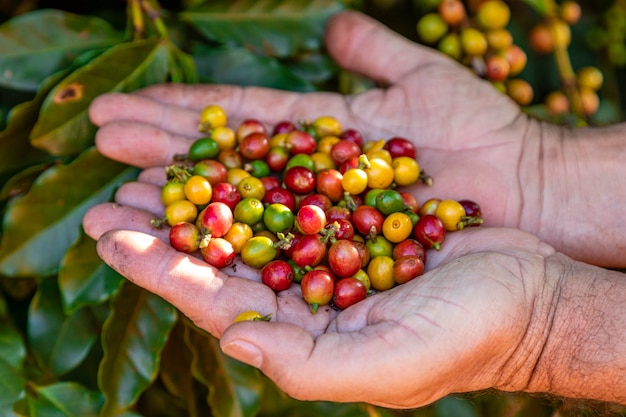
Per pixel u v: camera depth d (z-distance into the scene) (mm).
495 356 395
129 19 522
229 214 440
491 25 565
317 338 376
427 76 528
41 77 504
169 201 455
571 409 433
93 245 466
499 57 556
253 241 437
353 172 465
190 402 498
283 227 451
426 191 495
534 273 408
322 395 371
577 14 596
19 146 494
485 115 513
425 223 448
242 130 500
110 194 490
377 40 543
